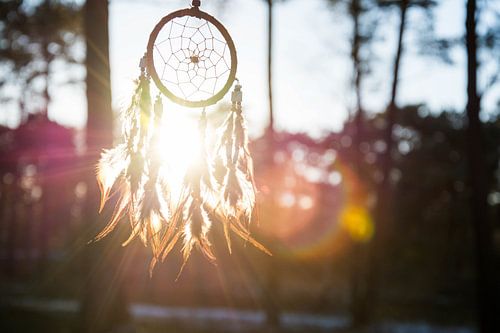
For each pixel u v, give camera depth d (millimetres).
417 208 37062
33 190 31500
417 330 24219
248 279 29672
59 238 43938
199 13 3262
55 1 19812
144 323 17062
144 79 3242
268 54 20203
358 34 23078
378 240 22641
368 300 22891
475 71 13539
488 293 13516
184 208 3047
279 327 19766
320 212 40438
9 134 28062
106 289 12805
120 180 3152
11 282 33062
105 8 12914
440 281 36906
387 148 21891
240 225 3090
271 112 20688
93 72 12930
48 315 17828
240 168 3166
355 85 23969
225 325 18688
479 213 13586
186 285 28859
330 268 40594
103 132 12867
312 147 34875
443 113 30359
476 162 13625
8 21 19641
